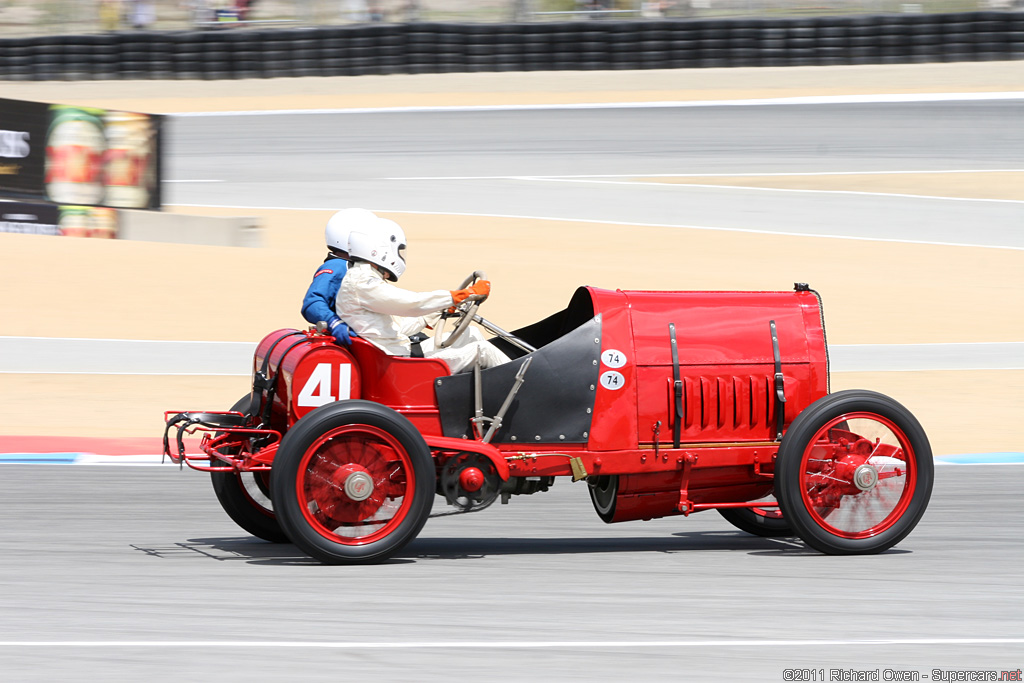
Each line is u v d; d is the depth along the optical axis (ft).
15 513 86.48
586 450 73.36
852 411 72.43
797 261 215.92
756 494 76.79
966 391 145.69
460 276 196.34
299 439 67.36
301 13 380.37
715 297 76.64
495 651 53.36
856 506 74.18
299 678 49.75
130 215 228.43
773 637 55.83
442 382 72.64
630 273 202.49
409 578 67.05
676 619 58.70
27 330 170.40
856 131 304.30
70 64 351.46
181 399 140.67
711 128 309.01
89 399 139.95
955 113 312.09
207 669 50.80
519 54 353.51
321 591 63.72
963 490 96.27
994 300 194.59
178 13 379.96
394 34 353.31
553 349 73.15
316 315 72.95
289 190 270.87
